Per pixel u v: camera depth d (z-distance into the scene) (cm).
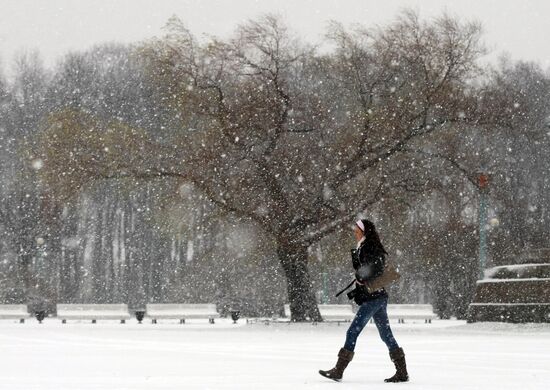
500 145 15212
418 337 6944
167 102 9438
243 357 4084
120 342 5756
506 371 3186
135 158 9406
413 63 9581
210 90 9406
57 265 17638
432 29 9600
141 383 2583
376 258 2788
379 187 9481
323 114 9750
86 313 10706
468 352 4650
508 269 9081
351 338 2756
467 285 14075
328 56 9719
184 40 9444
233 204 9419
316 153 9700
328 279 16512
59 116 9538
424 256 13775
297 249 9669
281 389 2388
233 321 11062
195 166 9288
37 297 14512
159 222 9562
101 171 9344
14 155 16850
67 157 9312
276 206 9531
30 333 7238
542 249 9138
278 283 15100
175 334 7306
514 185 15475
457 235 13925
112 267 17588
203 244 15162
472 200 13438
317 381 2702
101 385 2495
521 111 9944
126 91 17650
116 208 17688
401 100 9588
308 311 9962
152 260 17875
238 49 9500
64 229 16750
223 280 15200
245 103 9469
